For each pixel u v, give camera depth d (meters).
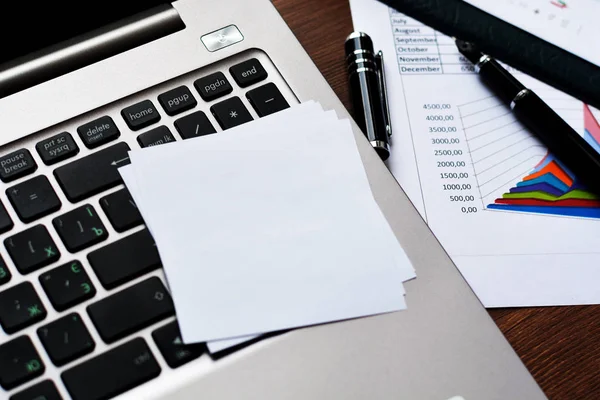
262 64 0.40
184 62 0.40
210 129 0.37
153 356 0.31
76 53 0.40
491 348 0.32
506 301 0.40
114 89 0.38
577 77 0.49
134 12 0.42
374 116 0.44
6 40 0.39
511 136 0.47
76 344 0.31
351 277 0.34
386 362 0.32
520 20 0.51
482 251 0.42
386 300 0.33
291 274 0.33
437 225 0.43
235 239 0.34
